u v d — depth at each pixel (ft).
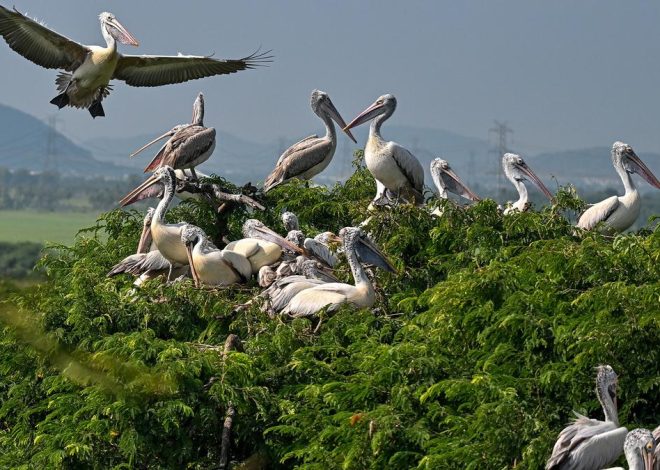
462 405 46.91
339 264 62.64
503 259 58.08
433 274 62.23
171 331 58.23
